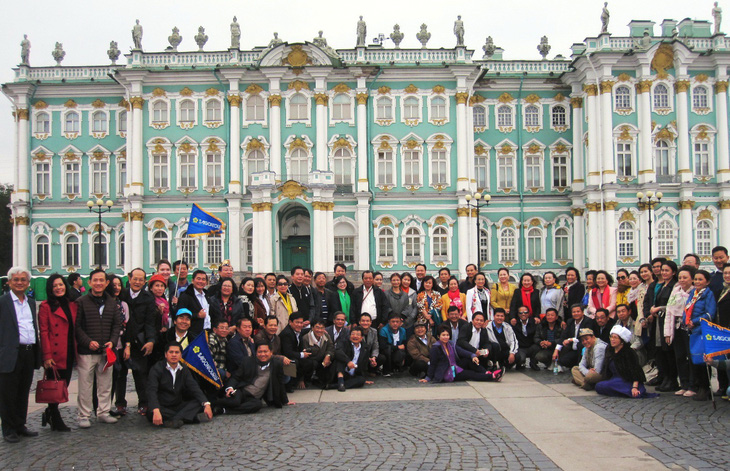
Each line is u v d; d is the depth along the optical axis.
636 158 49.53
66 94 53.12
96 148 52.94
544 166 53.72
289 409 15.38
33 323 13.31
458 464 10.74
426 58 51.31
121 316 14.59
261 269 47.09
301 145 50.44
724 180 49.34
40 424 14.34
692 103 49.84
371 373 19.89
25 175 52.75
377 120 51.22
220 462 11.12
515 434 12.58
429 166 51.19
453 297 20.80
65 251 52.84
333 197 49.62
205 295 17.08
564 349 19.66
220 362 15.56
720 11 51.06
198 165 51.06
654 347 17.75
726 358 14.80
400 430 13.05
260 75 50.72
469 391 17.14
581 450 11.43
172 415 14.06
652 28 51.09
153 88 51.12
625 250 49.19
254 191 47.50
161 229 50.81
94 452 11.98
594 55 48.91
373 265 50.50
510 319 21.20
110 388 14.70
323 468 10.68
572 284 21.28
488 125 53.94
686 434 12.31
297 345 18.11
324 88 50.34
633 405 14.93
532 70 53.91
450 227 50.66
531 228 53.53
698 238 49.44
